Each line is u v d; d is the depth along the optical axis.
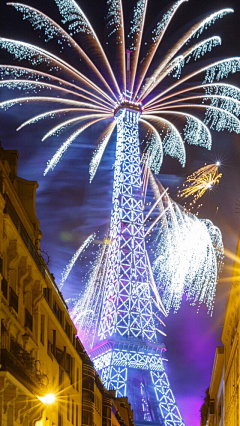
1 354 33.69
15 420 37.38
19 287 42.25
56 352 59.50
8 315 38.09
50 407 52.44
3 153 47.78
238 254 60.09
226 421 84.00
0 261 37.38
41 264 48.75
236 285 62.81
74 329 68.19
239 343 62.25
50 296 54.88
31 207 51.03
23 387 35.28
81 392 71.75
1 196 36.25
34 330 47.06
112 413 91.50
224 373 88.62
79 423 69.50
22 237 42.81
